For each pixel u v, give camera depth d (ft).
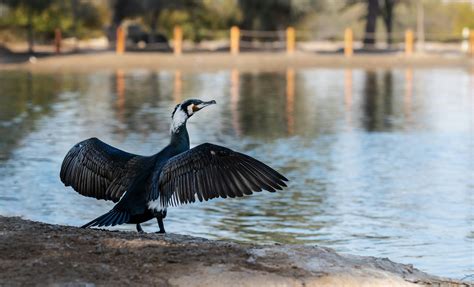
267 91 123.54
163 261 27.04
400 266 30.27
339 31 243.60
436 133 81.41
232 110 98.84
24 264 26.30
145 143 71.67
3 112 92.53
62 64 163.32
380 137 78.38
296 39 221.87
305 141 75.41
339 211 48.85
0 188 53.01
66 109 96.37
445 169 62.44
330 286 26.32
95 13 209.36
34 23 195.42
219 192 25.09
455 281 29.73
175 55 178.70
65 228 31.22
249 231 44.24
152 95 113.50
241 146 71.97
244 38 212.84
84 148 27.94
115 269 26.17
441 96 119.55
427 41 250.98
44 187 53.52
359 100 113.09
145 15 196.44
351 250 40.70
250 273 26.35
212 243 29.60
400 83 141.49
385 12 221.66
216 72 159.12
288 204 50.75
